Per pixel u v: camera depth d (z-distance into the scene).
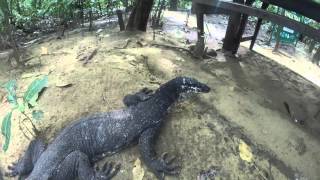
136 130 0.64
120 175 0.61
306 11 0.77
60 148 0.61
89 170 0.60
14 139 0.69
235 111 0.72
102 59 0.83
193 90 0.69
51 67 0.84
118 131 0.63
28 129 0.69
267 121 0.72
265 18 0.78
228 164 0.63
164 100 0.67
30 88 0.68
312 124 0.76
